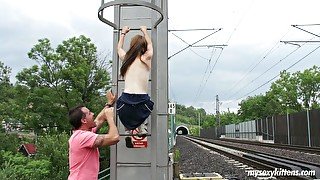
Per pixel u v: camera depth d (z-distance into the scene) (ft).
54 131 103.91
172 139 54.90
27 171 59.88
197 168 67.10
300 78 281.13
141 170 17.22
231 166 66.69
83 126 13.75
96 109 108.17
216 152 112.68
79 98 106.32
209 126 497.05
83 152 12.95
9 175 49.08
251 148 136.56
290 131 175.52
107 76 114.11
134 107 13.83
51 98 104.78
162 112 20.93
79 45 113.70
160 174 19.88
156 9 14.71
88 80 112.06
